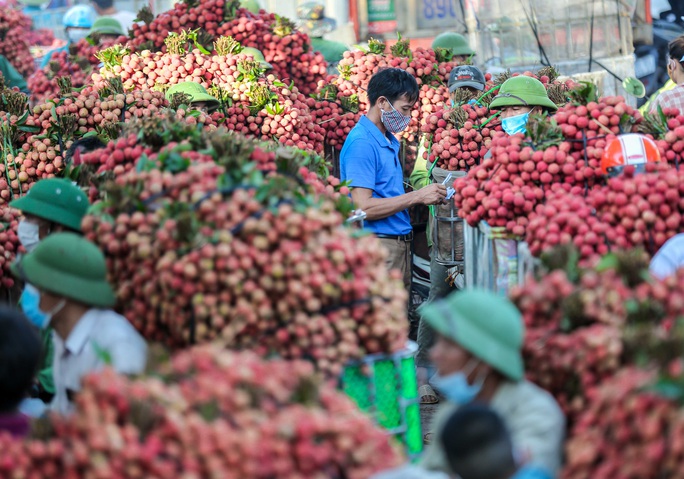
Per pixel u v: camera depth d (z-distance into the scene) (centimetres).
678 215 709
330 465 511
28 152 1064
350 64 1407
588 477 498
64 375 653
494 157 825
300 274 601
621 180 722
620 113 817
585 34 1662
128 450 477
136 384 512
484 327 529
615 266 593
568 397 557
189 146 739
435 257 1106
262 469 486
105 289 643
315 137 1311
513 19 1677
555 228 702
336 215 654
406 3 1986
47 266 636
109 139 988
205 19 1462
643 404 480
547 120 836
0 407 575
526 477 493
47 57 1836
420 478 512
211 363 536
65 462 490
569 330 564
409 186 1307
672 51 1290
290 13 2022
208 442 484
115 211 677
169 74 1303
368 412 634
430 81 1380
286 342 609
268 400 521
